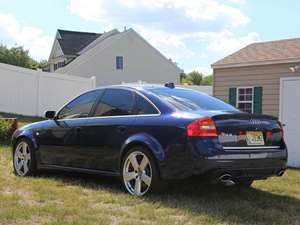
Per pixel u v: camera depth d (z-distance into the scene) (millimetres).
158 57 32344
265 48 13602
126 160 5188
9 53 47062
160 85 5734
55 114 6215
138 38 31688
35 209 4426
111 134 5367
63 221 4055
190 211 4445
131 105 5379
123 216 4285
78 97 6078
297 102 8781
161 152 4844
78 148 5738
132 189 5156
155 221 4125
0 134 10070
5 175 6426
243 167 4742
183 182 4840
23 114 16844
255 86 12883
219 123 4711
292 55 12133
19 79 16750
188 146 4660
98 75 30656
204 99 5496
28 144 6395
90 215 4266
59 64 35844
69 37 35594
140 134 5066
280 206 4832
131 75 31562
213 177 4637
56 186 5613
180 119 4824
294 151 8719
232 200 4992
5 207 4496
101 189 5422
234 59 13477
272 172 5031
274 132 5098
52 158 6117
